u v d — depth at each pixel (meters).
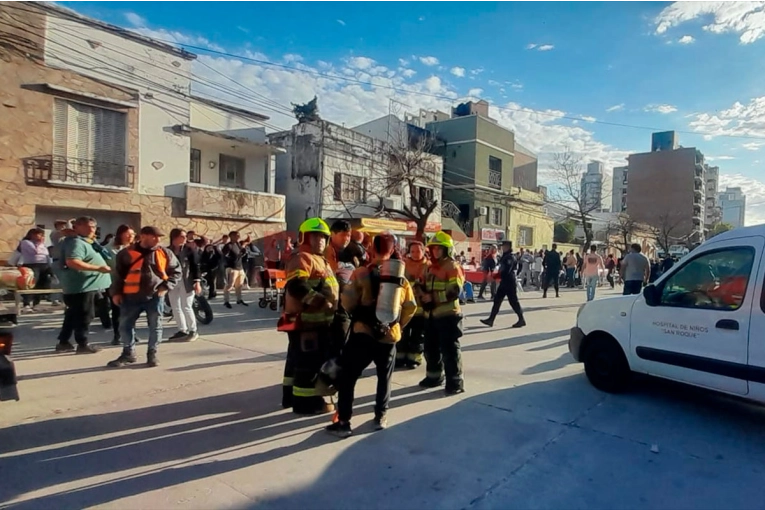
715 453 3.80
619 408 4.80
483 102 37.03
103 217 16.22
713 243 4.56
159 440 3.82
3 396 3.59
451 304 5.14
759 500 3.11
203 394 4.93
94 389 4.98
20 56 14.09
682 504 3.05
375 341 4.00
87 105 15.45
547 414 4.61
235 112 20.02
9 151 13.95
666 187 73.56
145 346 7.00
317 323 4.32
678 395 5.24
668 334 4.73
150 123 16.94
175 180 17.56
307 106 24.20
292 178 23.61
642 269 10.49
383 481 3.26
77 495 2.98
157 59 17.06
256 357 6.51
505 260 9.62
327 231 4.30
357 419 4.38
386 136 29.27
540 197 39.06
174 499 2.97
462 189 33.19
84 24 15.29
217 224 18.72
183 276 7.39
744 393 4.11
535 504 3.02
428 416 4.49
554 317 11.42
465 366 6.39
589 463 3.59
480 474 3.39
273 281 10.94
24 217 14.20
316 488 3.15
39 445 3.67
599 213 59.06
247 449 3.70
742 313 4.15
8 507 2.83
